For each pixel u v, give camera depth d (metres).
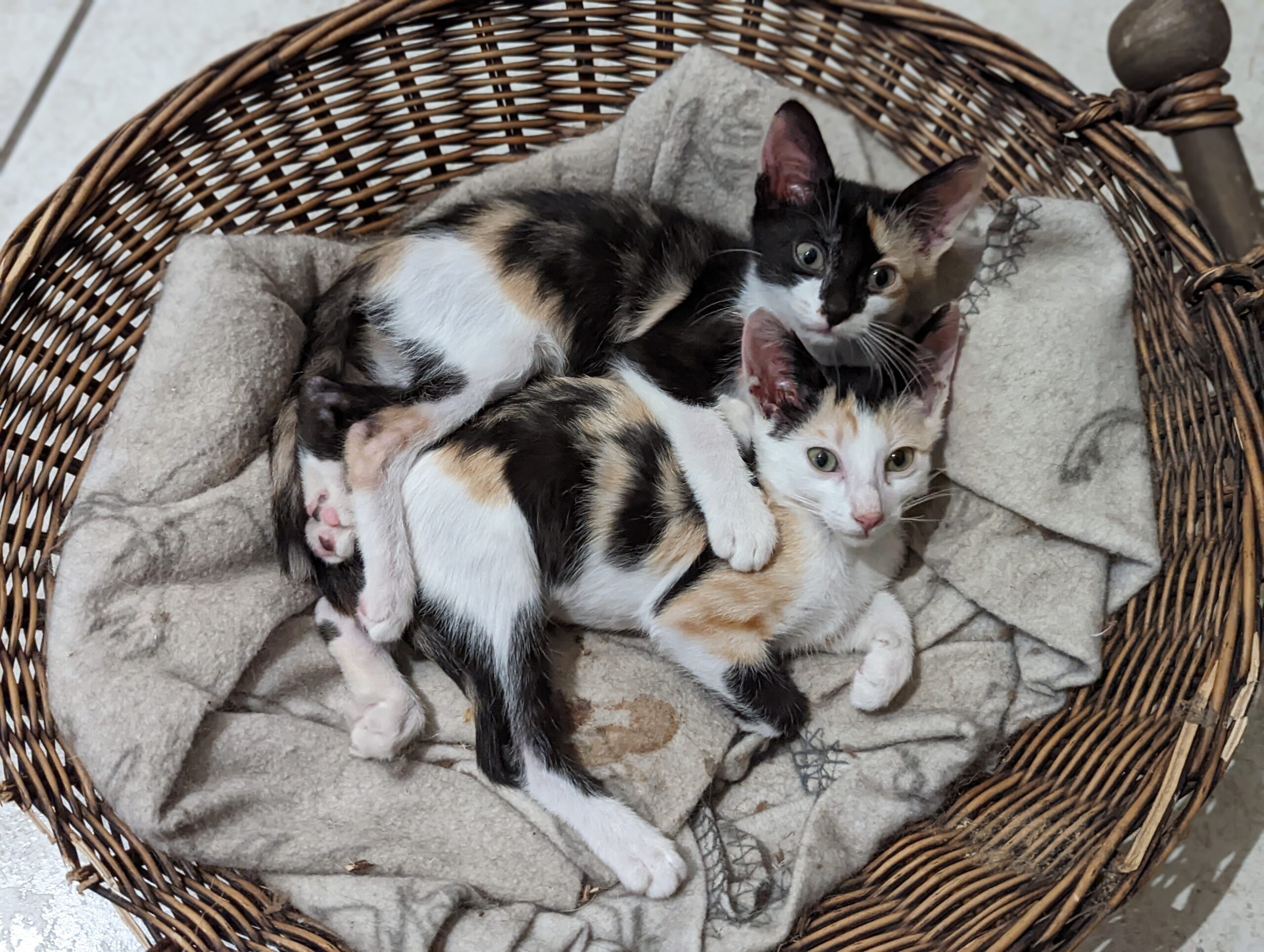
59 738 0.45
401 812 0.47
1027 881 0.43
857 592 0.49
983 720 0.49
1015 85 0.54
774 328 0.46
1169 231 0.50
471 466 0.47
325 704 0.49
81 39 0.77
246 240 0.51
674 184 0.57
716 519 0.47
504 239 0.50
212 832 0.45
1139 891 0.43
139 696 0.44
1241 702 0.42
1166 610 0.49
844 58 0.57
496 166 0.56
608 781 0.48
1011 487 0.50
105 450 0.49
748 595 0.47
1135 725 0.47
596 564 0.48
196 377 0.49
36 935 0.51
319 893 0.44
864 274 0.48
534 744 0.47
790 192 0.50
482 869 0.46
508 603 0.47
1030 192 0.54
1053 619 0.49
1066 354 0.49
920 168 0.57
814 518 0.48
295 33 0.53
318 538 0.48
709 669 0.48
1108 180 0.52
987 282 0.50
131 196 0.52
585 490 0.47
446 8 0.55
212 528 0.49
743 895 0.46
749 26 0.57
